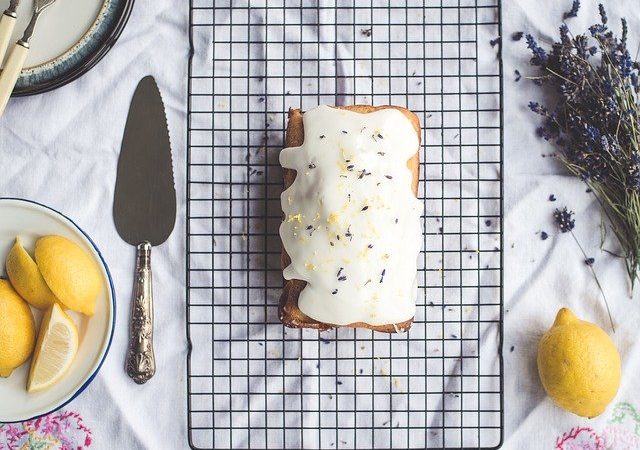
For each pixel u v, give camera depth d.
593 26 0.89
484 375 0.92
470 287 0.92
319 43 0.92
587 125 0.87
